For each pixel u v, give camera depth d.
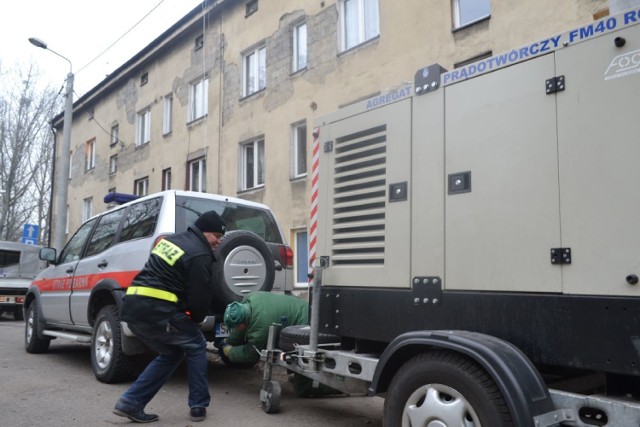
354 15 12.45
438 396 3.11
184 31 18.25
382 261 3.95
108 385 5.96
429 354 3.25
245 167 15.54
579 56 3.00
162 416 4.78
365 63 11.79
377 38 11.60
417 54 10.70
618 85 2.83
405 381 3.29
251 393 5.76
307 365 4.40
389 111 4.04
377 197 4.07
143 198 6.40
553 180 3.04
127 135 21.95
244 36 15.67
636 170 2.72
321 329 4.34
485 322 3.25
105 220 7.15
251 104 15.12
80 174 26.09
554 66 3.10
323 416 4.88
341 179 4.42
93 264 6.71
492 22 9.48
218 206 6.32
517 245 3.16
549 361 2.95
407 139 3.87
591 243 2.85
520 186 3.19
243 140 15.28
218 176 16.17
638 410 2.58
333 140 4.50
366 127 4.21
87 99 25.11
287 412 4.99
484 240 3.33
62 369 7.01
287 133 13.74
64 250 8.02
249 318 5.23
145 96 20.86
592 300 2.82
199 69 17.66
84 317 6.70
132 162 21.38
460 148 3.52
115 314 6.00
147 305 4.50
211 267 4.71
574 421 2.82
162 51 19.70
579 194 2.92
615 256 2.76
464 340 3.03
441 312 3.49
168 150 18.98
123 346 5.78
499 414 2.81
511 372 2.82
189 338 4.59
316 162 4.67
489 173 3.35
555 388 3.23
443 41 10.24
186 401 5.32
